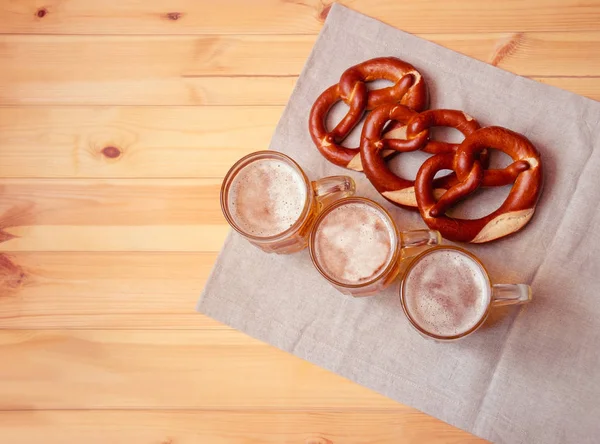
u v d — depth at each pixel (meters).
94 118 0.89
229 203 0.78
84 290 0.85
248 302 0.82
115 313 0.84
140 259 0.85
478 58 0.85
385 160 0.82
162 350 0.83
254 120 0.87
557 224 0.79
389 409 0.80
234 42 0.89
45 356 0.84
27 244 0.86
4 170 0.88
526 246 0.79
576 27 0.85
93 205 0.87
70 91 0.90
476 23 0.86
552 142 0.81
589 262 0.78
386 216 0.75
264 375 0.82
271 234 0.77
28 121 0.90
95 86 0.90
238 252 0.83
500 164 0.81
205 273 0.84
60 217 0.87
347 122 0.82
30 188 0.88
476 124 0.79
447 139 0.82
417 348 0.79
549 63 0.84
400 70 0.82
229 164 0.87
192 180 0.87
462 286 0.75
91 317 0.84
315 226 0.77
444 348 0.79
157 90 0.89
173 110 0.88
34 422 0.83
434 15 0.87
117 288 0.85
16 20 0.91
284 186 0.78
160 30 0.90
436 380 0.78
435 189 0.79
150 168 0.87
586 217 0.79
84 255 0.86
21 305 0.85
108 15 0.91
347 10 0.86
